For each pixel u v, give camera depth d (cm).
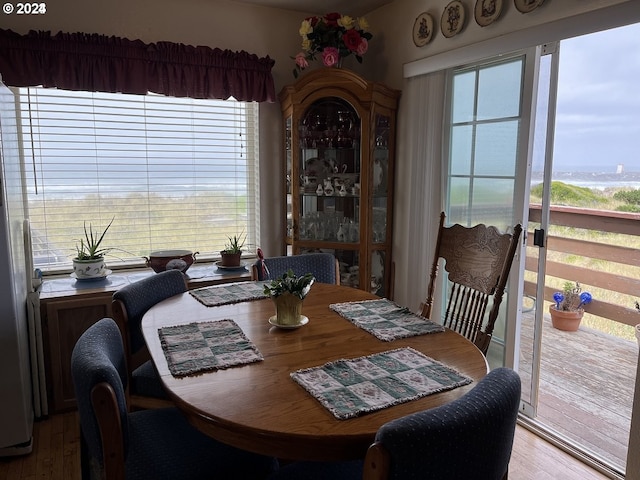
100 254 278
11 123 220
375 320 170
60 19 261
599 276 375
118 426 108
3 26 250
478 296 188
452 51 254
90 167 286
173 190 310
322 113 307
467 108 260
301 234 317
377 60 324
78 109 279
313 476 124
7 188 200
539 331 239
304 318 170
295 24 322
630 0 173
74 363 115
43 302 237
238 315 176
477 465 90
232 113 320
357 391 116
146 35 281
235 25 304
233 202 329
